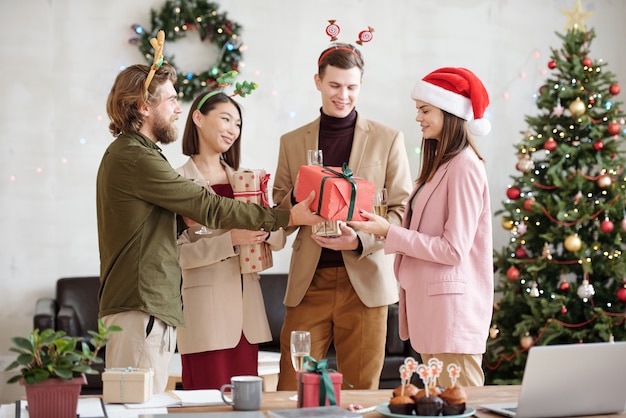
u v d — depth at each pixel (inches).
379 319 132.0
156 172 105.7
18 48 225.0
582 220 204.1
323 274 132.5
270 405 82.4
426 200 112.4
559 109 210.5
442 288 108.8
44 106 226.5
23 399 81.0
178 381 171.2
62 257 228.4
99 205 109.3
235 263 126.1
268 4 234.2
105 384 81.8
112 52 228.4
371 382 132.3
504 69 244.4
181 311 110.3
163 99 109.7
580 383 77.4
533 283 206.7
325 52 133.9
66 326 201.3
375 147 134.0
